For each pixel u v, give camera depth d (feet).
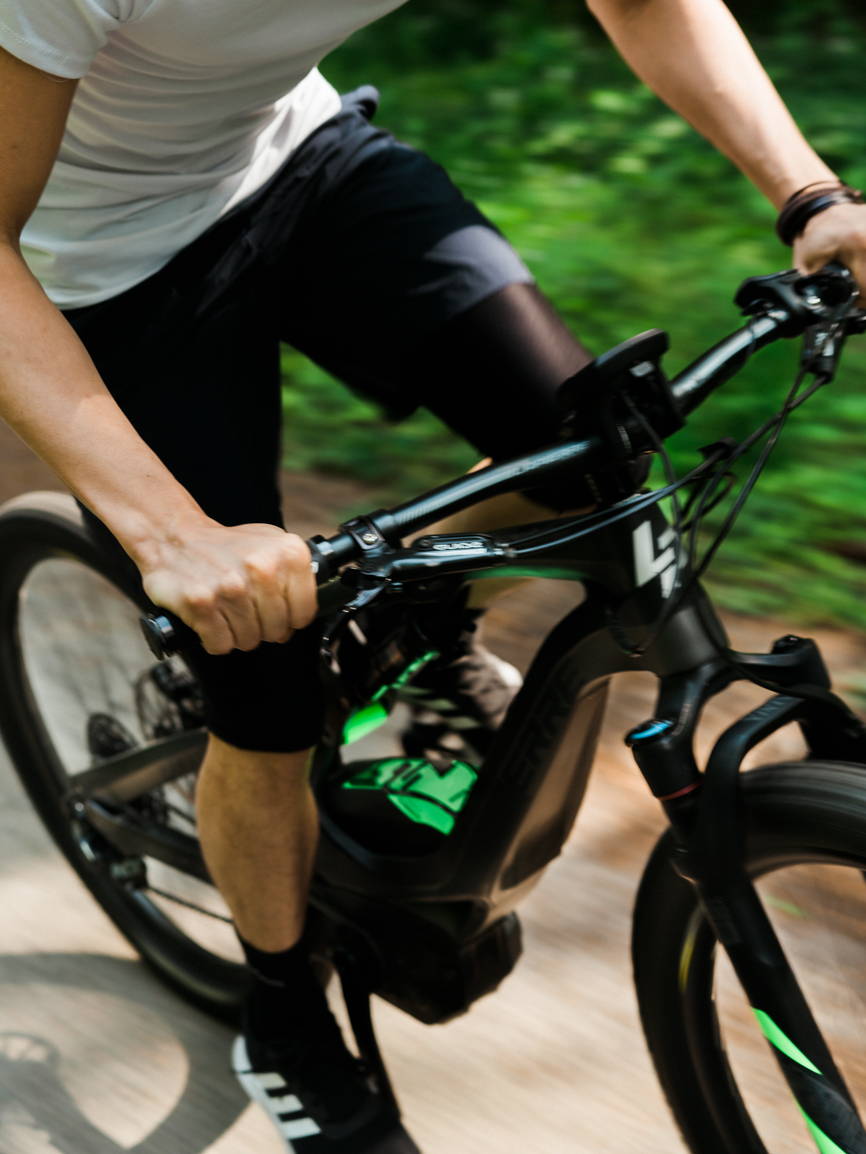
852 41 25.93
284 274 6.60
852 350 15.48
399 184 6.59
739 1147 6.12
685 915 5.65
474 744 7.29
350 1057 7.07
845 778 4.97
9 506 8.64
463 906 6.69
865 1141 5.30
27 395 4.76
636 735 5.25
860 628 11.32
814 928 5.89
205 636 4.54
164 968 8.36
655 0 6.42
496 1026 7.86
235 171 6.26
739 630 11.39
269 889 6.75
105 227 6.08
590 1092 7.41
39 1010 8.34
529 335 6.35
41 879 9.38
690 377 5.29
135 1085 7.76
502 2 28.58
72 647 8.95
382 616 6.86
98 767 8.43
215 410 6.26
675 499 5.23
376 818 6.98
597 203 19.99
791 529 12.67
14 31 4.63
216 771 6.54
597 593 5.66
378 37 28.48
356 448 15.07
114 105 5.67
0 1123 7.56
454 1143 7.18
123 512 4.69
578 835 9.26
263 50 5.55
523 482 5.09
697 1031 5.87
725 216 19.19
